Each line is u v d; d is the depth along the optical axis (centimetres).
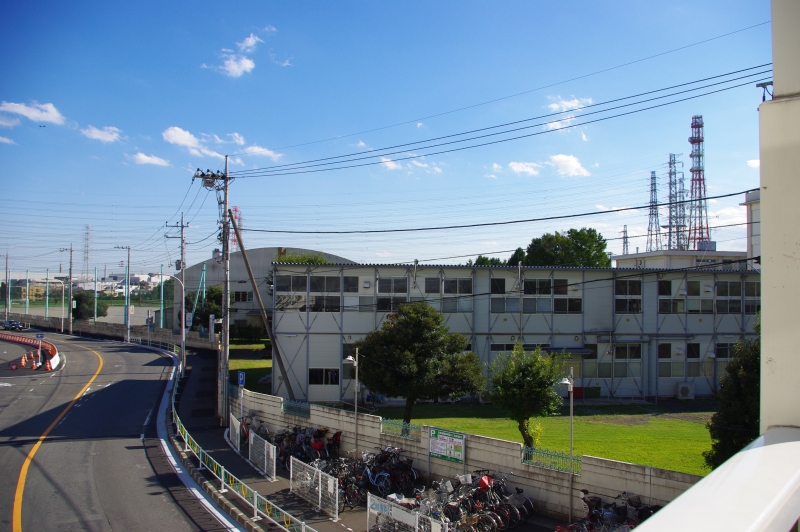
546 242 5709
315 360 3225
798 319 309
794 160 315
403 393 2272
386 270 3303
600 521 1180
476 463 1554
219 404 2730
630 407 3059
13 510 1481
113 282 13325
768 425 319
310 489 1538
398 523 1229
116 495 1617
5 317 8569
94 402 3066
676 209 5631
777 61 328
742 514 190
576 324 3356
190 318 5478
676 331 3412
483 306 3328
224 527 1385
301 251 6091
